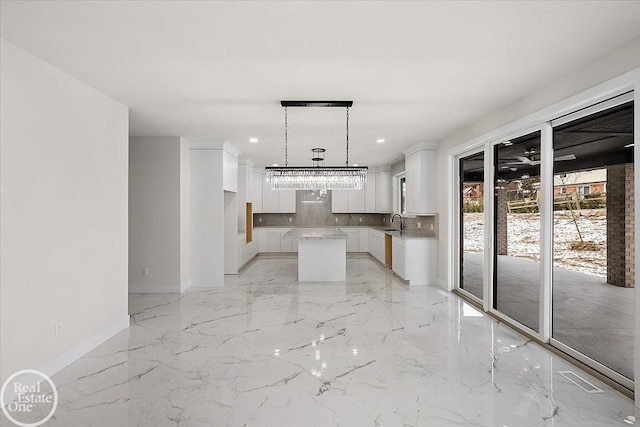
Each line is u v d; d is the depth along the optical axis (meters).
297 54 2.94
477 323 4.53
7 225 2.67
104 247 3.90
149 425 2.39
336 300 5.67
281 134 5.96
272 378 3.05
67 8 2.24
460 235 6.08
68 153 3.33
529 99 3.91
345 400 2.70
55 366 3.15
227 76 3.38
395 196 9.89
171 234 6.09
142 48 2.81
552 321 3.71
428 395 2.78
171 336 4.07
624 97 2.85
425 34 2.61
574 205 3.42
